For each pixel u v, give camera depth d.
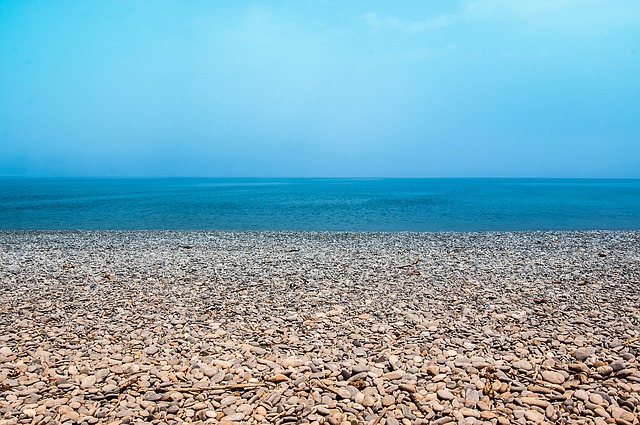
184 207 54.91
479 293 10.86
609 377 6.25
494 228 32.16
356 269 14.06
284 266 14.64
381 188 140.12
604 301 10.03
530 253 17.22
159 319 9.01
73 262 15.59
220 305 10.01
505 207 53.91
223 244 20.42
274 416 5.41
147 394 5.87
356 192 105.62
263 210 49.94
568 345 7.43
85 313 9.41
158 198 76.88
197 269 14.13
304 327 8.51
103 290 11.37
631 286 11.43
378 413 5.51
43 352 7.22
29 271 13.86
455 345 7.50
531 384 6.12
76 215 43.56
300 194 93.94
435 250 18.17
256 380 6.29
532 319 8.78
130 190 120.06
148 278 12.79
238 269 14.12
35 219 39.59
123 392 6.00
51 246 20.03
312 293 11.02
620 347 7.22
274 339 7.86
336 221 37.34
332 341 7.79
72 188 138.62
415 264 14.91
